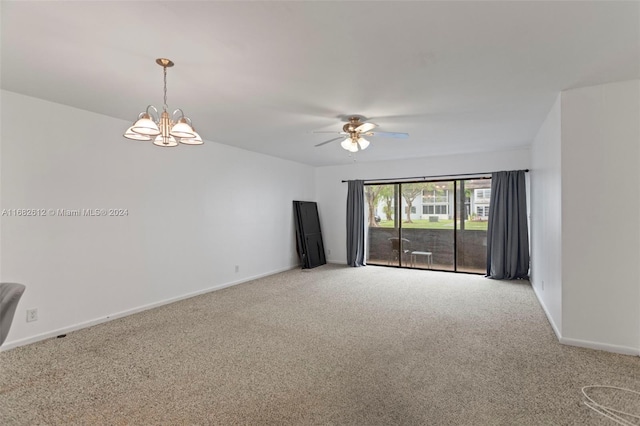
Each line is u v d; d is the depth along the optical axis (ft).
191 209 14.78
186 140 8.39
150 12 5.40
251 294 15.14
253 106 10.33
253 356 8.71
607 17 5.59
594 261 8.98
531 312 12.30
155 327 10.89
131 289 12.30
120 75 8.02
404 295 14.85
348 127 11.53
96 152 11.21
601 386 7.09
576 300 9.22
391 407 6.43
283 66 7.50
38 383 7.36
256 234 18.70
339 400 6.68
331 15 5.51
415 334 10.19
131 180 12.32
